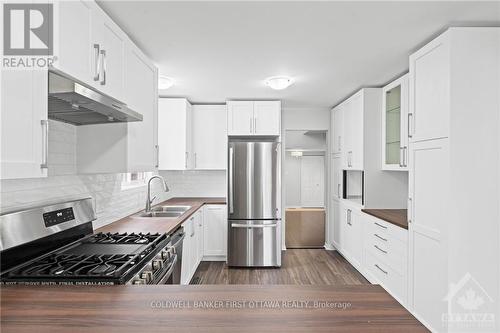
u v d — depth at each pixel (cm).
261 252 440
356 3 193
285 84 351
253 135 459
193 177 518
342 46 261
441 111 228
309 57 287
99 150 230
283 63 303
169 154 439
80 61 162
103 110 182
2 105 114
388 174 390
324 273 418
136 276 154
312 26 223
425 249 248
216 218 464
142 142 258
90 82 172
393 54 279
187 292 120
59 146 210
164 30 230
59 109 179
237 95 434
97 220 259
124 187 344
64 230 196
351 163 430
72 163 224
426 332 91
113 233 240
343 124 464
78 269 152
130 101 229
